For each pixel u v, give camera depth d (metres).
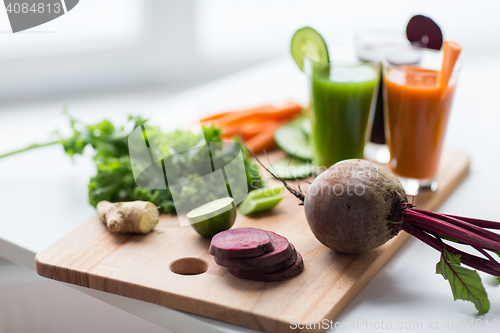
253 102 1.06
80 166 0.89
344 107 0.79
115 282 0.65
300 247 0.69
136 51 1.58
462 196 0.80
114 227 0.71
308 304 0.62
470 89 1.18
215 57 1.76
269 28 1.79
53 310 0.86
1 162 0.90
